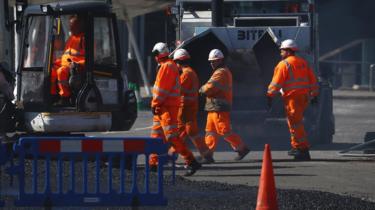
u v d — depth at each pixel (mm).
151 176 44031
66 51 53031
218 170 48688
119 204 31953
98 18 53688
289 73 53125
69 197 31688
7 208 34250
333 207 35656
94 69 53125
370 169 49250
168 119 45438
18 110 52750
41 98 52625
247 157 55906
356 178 45594
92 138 31453
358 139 69938
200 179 44625
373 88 141750
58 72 52750
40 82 52781
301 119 53406
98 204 31844
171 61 45875
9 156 31875
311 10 66500
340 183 43750
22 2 54031
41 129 52094
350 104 113188
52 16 52312
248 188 40531
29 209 34250
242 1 67562
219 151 60469
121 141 31641
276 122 64938
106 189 39062
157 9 95125
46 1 68188
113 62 54000
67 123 51875
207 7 68125
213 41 64562
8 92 52031
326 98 65125
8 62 57312
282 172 47719
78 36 52875
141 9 95125
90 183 40812
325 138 65438
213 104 51875
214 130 52125
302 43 63375
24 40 53469
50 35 52469
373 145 56125
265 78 65000
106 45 53875
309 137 63062
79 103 52344
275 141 65375
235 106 65625
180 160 54094
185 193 38594
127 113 54344
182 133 51562
